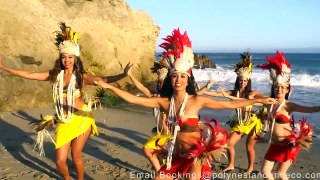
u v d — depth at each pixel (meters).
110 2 20.03
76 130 4.91
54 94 5.00
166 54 4.02
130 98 4.04
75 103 5.02
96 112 12.02
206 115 12.98
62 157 4.85
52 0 17.34
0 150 7.12
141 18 21.42
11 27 12.23
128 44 20.38
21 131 8.70
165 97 4.19
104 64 17.70
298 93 21.20
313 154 7.80
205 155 3.90
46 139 7.91
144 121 10.99
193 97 4.09
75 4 18.28
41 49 12.77
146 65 21.38
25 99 11.33
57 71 5.03
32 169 6.15
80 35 17.38
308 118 12.11
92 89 12.24
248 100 4.08
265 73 33.56
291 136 4.73
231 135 6.25
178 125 4.02
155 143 5.14
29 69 12.05
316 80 28.25
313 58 96.62
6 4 12.62
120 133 9.20
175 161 4.10
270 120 4.92
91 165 6.52
